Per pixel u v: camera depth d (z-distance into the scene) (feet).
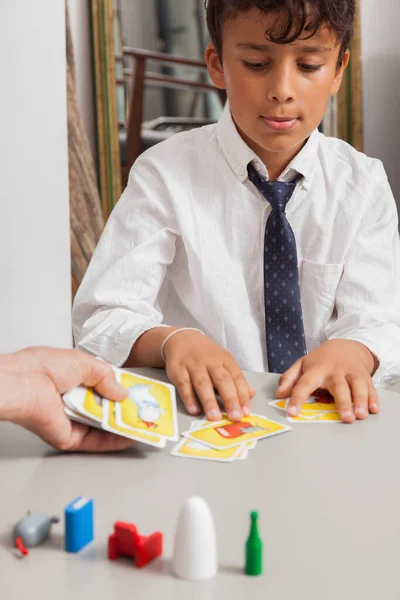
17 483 2.69
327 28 4.17
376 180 5.08
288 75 4.18
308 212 5.00
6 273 7.38
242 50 4.22
